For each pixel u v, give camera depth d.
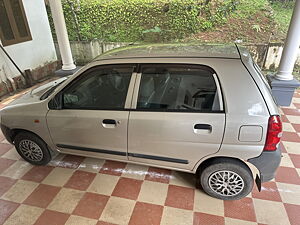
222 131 2.01
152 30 7.54
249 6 7.93
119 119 2.27
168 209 2.33
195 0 7.32
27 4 5.72
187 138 2.15
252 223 2.15
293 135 3.44
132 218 2.25
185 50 2.31
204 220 2.20
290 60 4.02
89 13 7.84
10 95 5.42
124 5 7.57
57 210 2.38
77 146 2.68
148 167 2.92
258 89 1.95
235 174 2.21
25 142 2.91
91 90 2.44
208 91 2.06
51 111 2.56
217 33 7.47
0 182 2.79
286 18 7.70
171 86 2.17
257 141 1.99
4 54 5.30
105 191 2.58
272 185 2.57
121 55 2.38
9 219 2.30
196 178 2.70
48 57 6.63
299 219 2.17
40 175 2.87
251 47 6.12
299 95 4.78
